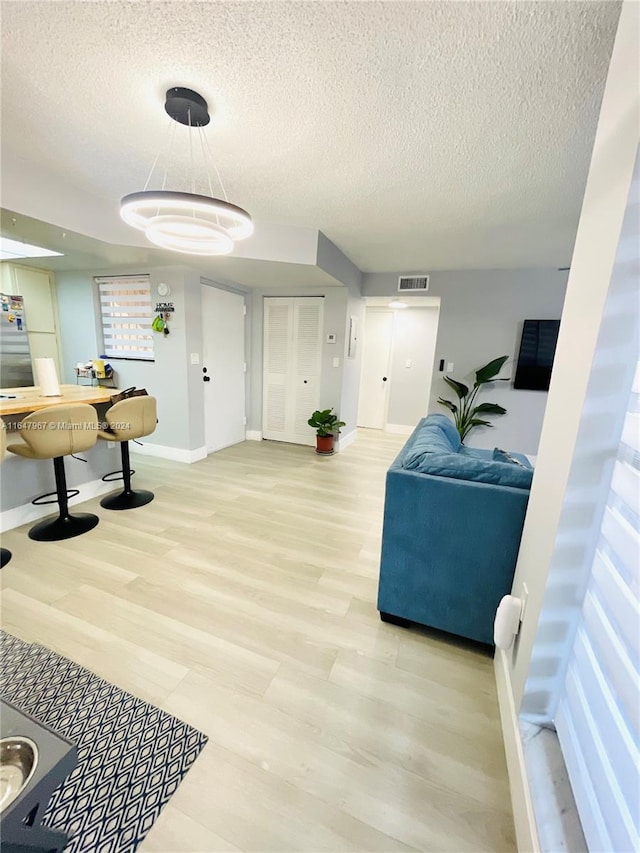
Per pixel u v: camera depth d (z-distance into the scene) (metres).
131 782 1.05
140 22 1.16
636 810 0.62
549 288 3.99
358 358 4.97
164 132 1.79
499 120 1.58
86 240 2.68
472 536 1.48
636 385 0.77
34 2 1.11
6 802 0.71
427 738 1.21
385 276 4.59
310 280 3.85
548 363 4.08
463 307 4.33
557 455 1.00
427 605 1.61
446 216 2.63
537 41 1.17
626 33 0.82
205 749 1.14
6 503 2.40
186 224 1.70
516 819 0.96
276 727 1.22
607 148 0.88
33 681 1.35
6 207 2.09
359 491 3.36
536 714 1.06
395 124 1.64
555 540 0.93
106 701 1.28
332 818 0.99
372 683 1.40
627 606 0.71
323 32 1.18
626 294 0.78
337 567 2.15
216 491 3.21
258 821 0.98
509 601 1.21
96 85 1.47
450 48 1.21
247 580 1.99
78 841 0.92
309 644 1.58
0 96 1.55
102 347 4.20
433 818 1.00
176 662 1.45
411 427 5.93
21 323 3.96
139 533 2.44
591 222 0.94
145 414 2.82
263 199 2.49
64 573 1.98
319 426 4.38
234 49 1.26
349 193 2.35
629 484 0.76
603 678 0.79
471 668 1.49
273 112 1.59
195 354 3.85
